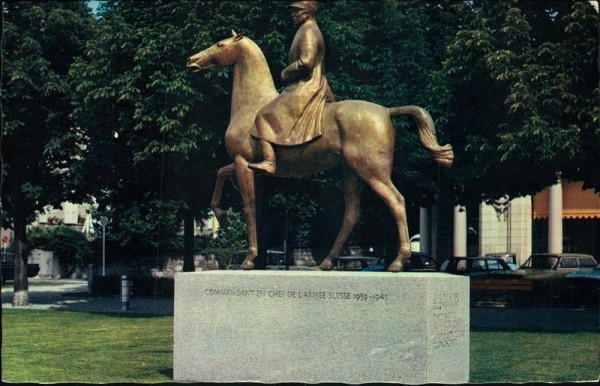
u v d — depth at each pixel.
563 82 15.43
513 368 11.44
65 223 46.22
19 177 22.31
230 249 22.69
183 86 17.53
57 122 21.88
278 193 18.62
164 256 29.62
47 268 43.12
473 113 17.36
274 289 8.29
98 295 27.36
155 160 19.20
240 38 9.59
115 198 23.38
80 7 22.58
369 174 8.82
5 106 20.95
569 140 15.40
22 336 15.27
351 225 9.37
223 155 19.09
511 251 31.30
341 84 17.42
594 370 11.23
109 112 19.91
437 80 16.94
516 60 16.03
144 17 18.81
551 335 15.24
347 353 8.02
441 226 28.80
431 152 8.85
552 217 28.62
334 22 17.45
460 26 18.23
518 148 15.82
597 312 19.89
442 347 8.11
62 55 22.31
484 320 18.09
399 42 17.83
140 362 11.60
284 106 9.15
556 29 16.56
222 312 8.44
